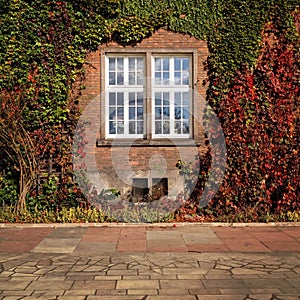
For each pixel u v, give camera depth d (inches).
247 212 387.2
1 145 393.4
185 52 423.2
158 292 201.8
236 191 397.1
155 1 421.7
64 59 409.1
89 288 207.3
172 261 256.7
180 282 216.4
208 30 420.8
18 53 405.1
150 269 239.5
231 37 417.1
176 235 331.6
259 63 414.9
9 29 405.4
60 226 363.9
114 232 342.3
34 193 395.9
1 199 397.4
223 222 376.8
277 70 414.0
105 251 281.6
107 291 203.2
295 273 231.8
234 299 192.7
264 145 399.9
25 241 309.9
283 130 402.0
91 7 413.1
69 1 410.6
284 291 202.8
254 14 418.0
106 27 418.0
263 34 418.9
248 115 403.5
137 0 421.1
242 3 418.9
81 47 414.9
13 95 387.5
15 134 383.2
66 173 400.2
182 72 434.9
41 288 207.3
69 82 410.3
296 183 399.5
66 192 394.3
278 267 243.6
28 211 386.9
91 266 245.3
